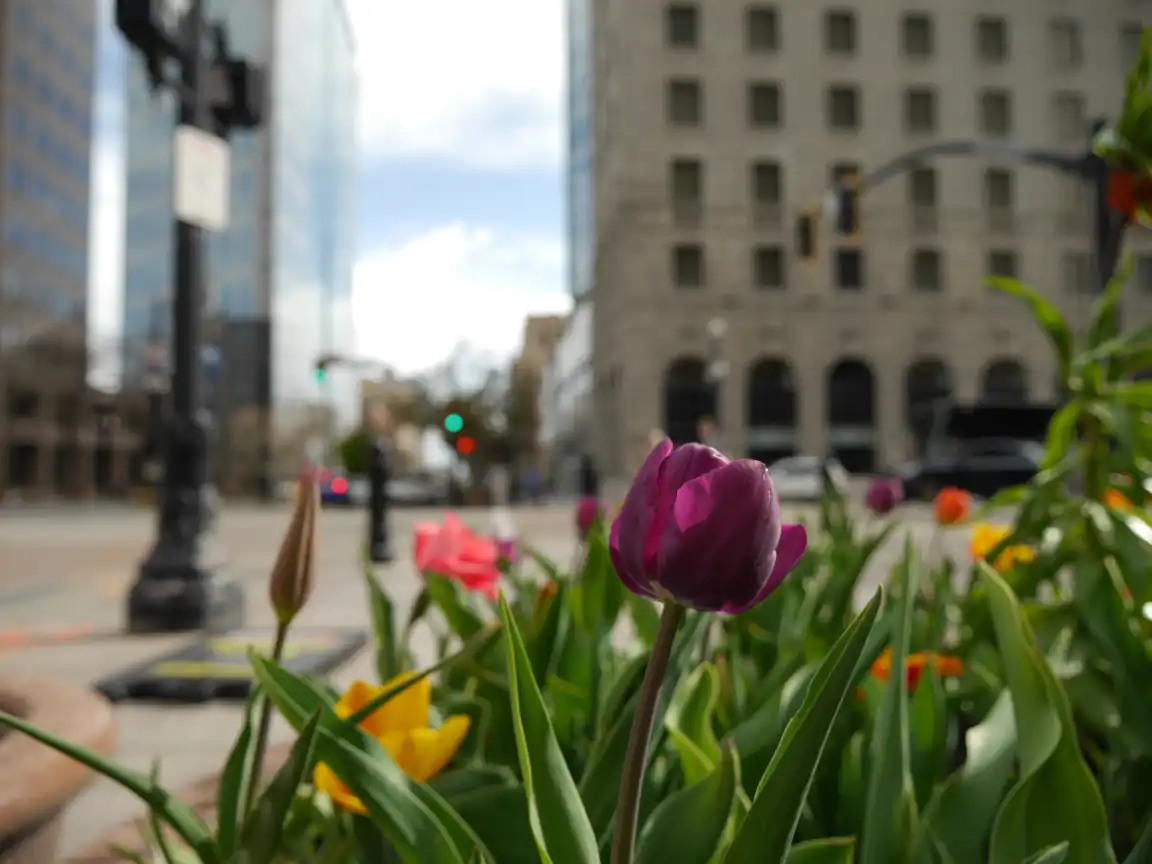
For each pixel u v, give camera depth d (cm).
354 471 4588
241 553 1564
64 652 648
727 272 4278
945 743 125
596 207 5450
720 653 170
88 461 6688
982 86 4462
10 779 157
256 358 7831
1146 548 164
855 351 4294
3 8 6288
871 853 96
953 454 2892
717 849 86
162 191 8594
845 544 238
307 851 121
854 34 4428
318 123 10138
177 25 700
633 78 4294
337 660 570
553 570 183
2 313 6153
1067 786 95
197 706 499
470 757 147
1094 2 4531
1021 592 183
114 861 145
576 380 6894
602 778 103
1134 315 4234
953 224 4375
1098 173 931
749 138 4338
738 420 4238
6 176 6316
